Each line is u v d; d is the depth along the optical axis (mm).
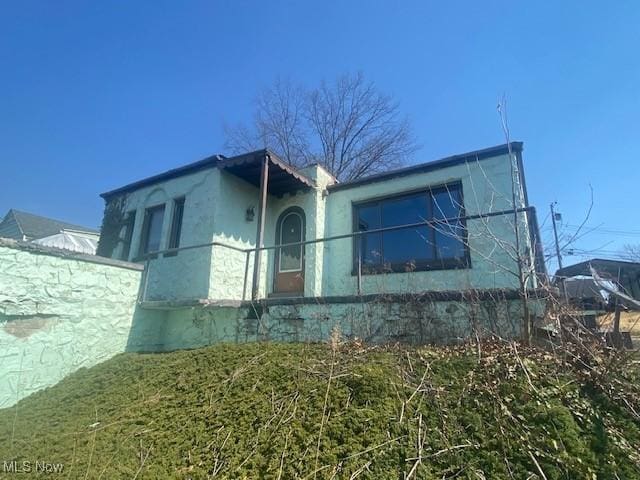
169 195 8398
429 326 4344
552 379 2869
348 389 3074
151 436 3076
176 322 6750
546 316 3633
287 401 3102
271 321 5594
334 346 3914
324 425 2686
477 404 2689
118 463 2721
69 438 3281
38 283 5004
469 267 6195
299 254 8242
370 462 2287
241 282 7742
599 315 3969
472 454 2285
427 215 7117
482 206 6355
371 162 22266
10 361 4641
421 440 2426
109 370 5082
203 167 7902
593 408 2588
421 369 3246
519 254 3883
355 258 7758
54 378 5062
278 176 7820
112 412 3730
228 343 5215
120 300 6105
